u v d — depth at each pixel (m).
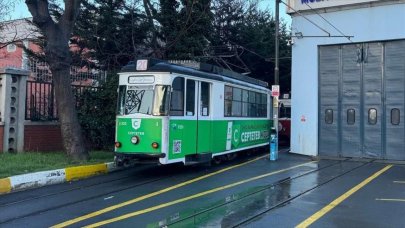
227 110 16.89
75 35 25.59
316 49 20.55
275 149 18.52
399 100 18.89
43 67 28.64
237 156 20.02
